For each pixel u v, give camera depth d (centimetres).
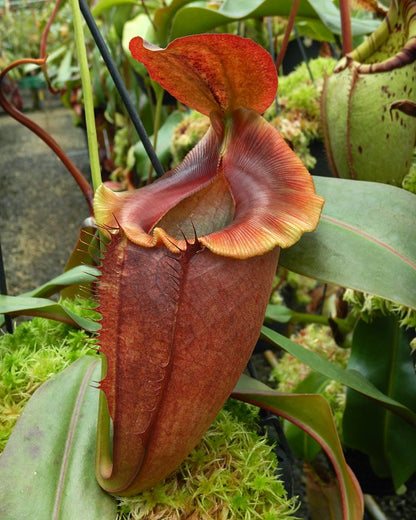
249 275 25
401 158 45
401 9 43
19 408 34
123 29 85
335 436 31
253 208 27
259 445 32
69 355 37
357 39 80
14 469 29
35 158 227
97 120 145
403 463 49
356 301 50
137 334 24
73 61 151
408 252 34
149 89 88
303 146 69
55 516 27
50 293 43
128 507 29
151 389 25
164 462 27
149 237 25
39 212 166
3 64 219
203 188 30
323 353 68
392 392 49
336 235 34
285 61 92
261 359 103
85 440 31
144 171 96
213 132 32
